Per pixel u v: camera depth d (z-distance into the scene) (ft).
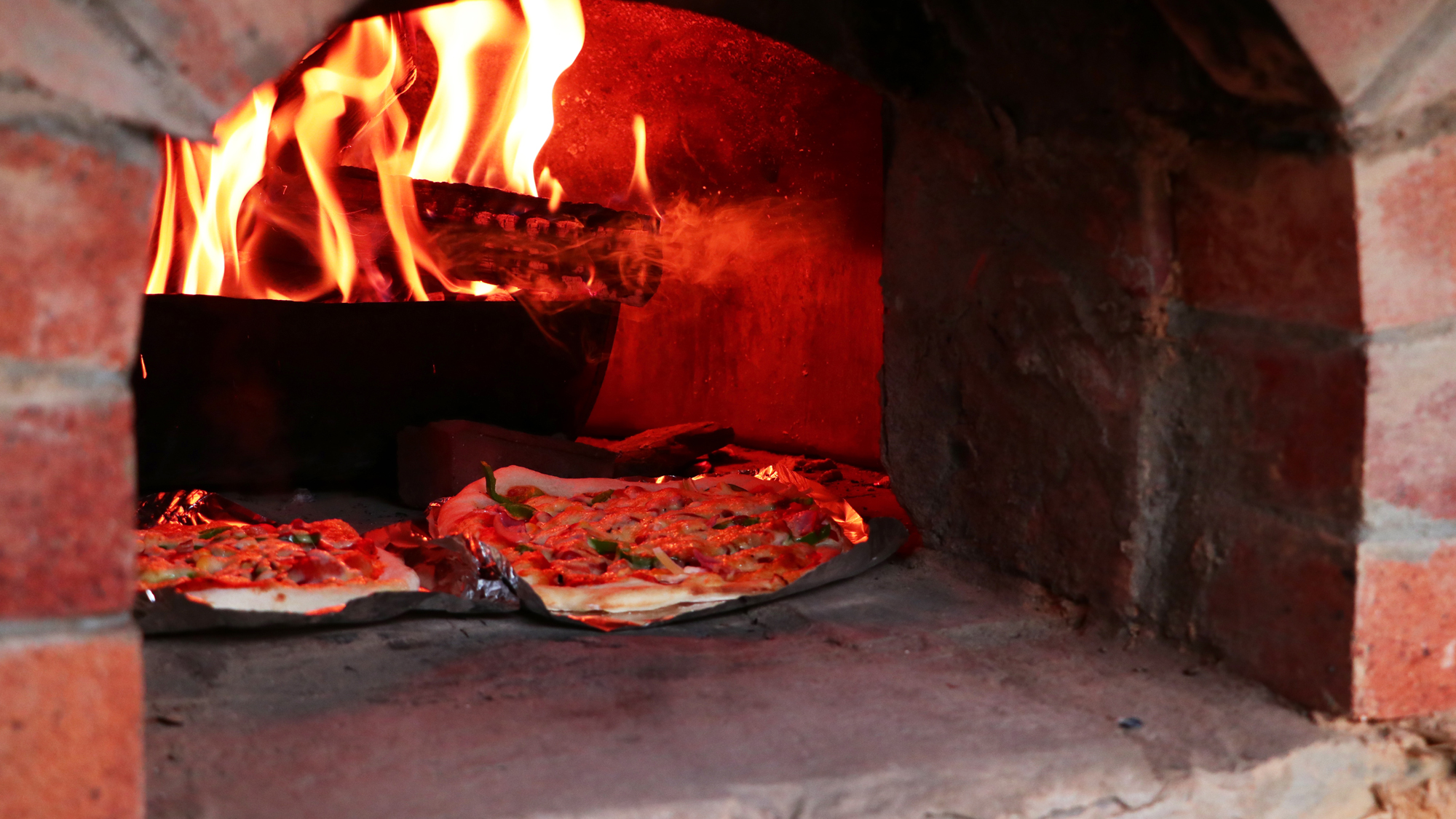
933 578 5.65
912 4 4.81
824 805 3.47
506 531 5.78
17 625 2.69
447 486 6.92
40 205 2.64
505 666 4.53
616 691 4.27
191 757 3.63
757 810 3.42
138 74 2.74
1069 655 4.66
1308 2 3.43
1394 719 3.96
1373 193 3.65
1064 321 4.82
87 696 2.79
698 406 9.99
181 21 2.77
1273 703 4.11
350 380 6.95
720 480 6.89
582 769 3.56
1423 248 3.75
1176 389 4.44
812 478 8.35
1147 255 4.37
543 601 4.99
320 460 7.20
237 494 7.36
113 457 2.79
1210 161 4.15
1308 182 3.79
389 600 4.79
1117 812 3.58
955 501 5.65
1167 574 4.57
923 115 5.28
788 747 3.76
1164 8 3.74
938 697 4.23
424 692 4.24
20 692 2.69
